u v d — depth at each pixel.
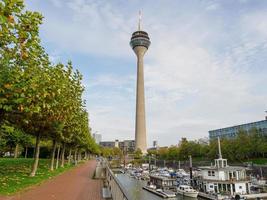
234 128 120.00
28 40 10.90
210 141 106.06
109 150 169.62
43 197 14.18
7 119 17.03
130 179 83.38
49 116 18.36
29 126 23.08
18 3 9.12
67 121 25.28
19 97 12.23
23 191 16.00
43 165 39.78
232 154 82.56
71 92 23.72
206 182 50.44
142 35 197.38
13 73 11.94
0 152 66.31
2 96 12.02
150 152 158.62
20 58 12.48
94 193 16.00
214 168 50.62
